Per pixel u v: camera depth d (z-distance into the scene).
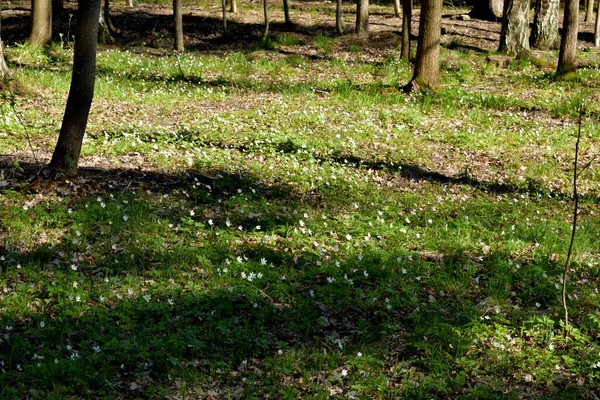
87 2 10.37
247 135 15.30
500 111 19.86
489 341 7.75
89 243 9.05
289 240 9.90
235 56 26.84
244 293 8.09
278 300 8.13
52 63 23.38
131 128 14.88
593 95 21.53
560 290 9.11
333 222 10.73
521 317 8.36
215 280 8.31
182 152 13.47
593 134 17.75
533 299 8.95
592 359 7.53
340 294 8.36
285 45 29.28
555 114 19.83
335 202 11.73
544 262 9.95
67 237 9.08
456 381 6.90
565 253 10.52
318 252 9.55
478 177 14.54
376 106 19.22
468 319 8.12
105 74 21.56
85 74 10.66
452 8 39.12
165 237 9.51
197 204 10.90
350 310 8.18
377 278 8.95
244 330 7.39
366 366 7.05
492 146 16.67
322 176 13.07
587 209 13.08
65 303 7.42
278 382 6.69
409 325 8.02
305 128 16.33
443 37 29.94
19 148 12.59
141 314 7.42
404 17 25.84
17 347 6.62
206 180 11.88
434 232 10.88
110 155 12.72
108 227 9.43
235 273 8.58
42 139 13.48
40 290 7.74
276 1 39.72
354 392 6.64
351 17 35.12
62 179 10.73
